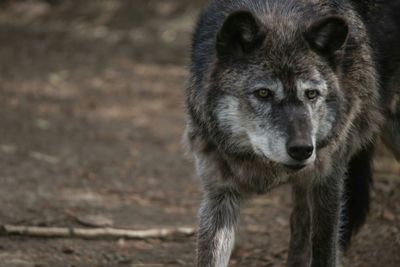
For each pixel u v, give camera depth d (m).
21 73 25.03
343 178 9.71
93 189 14.30
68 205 13.12
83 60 27.36
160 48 28.83
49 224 12.04
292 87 8.36
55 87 23.36
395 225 11.84
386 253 11.05
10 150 16.48
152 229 11.98
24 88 22.98
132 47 29.28
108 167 15.81
